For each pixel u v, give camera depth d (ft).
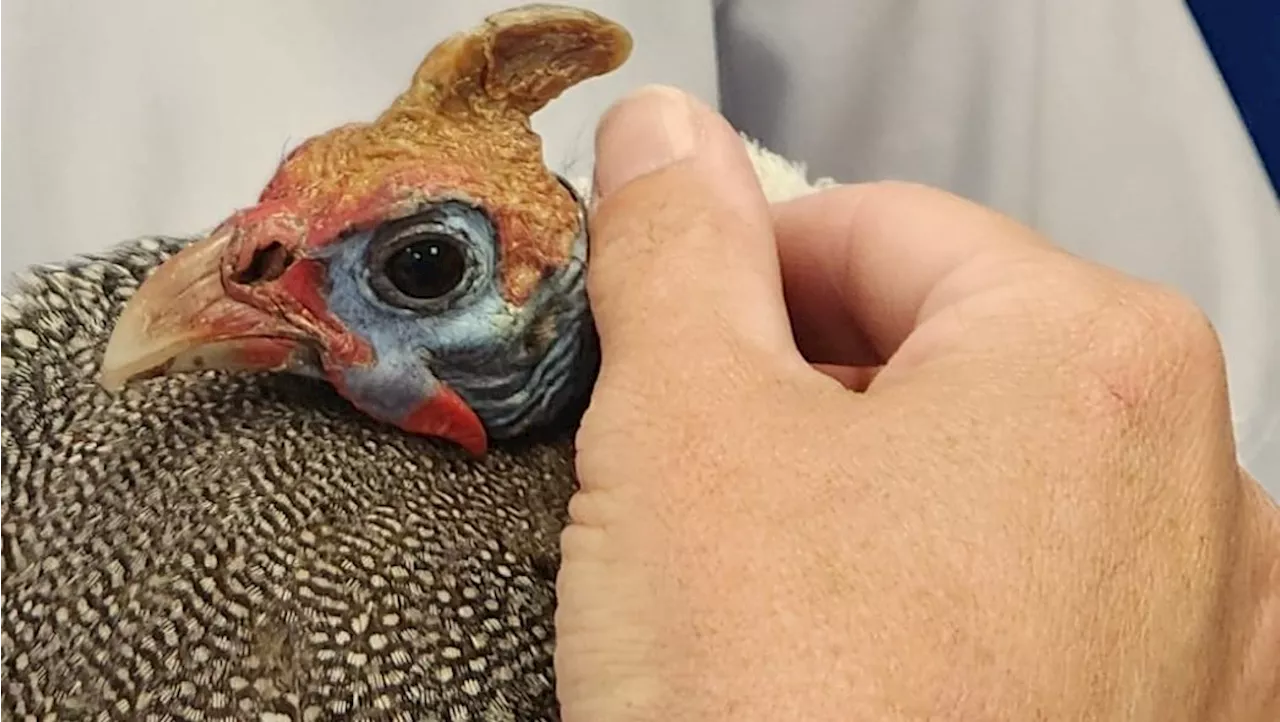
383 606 0.66
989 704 0.57
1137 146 1.48
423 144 0.68
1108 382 0.64
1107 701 0.60
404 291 0.68
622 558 0.62
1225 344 1.46
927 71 1.55
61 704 0.64
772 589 0.59
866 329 0.79
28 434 0.69
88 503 0.67
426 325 0.69
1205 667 0.64
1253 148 1.47
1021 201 1.56
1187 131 1.45
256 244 0.67
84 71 1.30
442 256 0.68
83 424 0.70
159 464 0.68
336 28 1.36
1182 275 1.49
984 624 0.58
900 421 0.62
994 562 0.59
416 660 0.66
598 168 0.74
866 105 1.59
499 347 0.70
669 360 0.66
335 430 0.70
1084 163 1.50
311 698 0.64
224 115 1.33
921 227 0.75
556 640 0.66
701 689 0.58
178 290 0.68
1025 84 1.52
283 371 0.70
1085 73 1.48
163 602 0.65
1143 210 1.49
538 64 0.69
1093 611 0.60
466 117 0.69
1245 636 0.69
